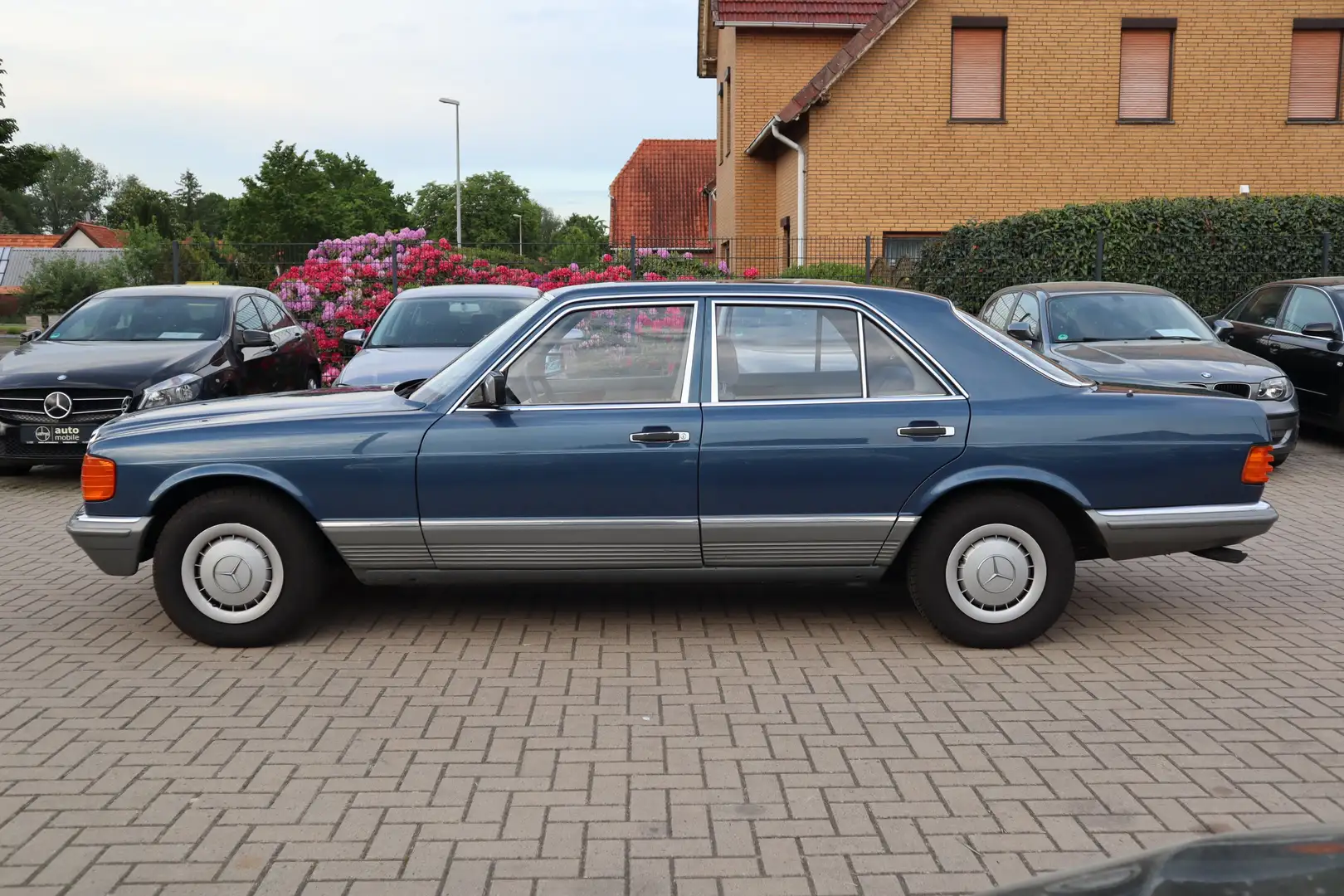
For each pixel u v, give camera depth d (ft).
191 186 386.11
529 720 15.51
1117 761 14.19
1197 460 18.16
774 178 85.40
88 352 34.81
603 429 18.07
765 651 18.40
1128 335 37.11
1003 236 54.08
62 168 448.24
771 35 83.30
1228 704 16.17
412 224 255.29
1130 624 20.10
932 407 18.17
